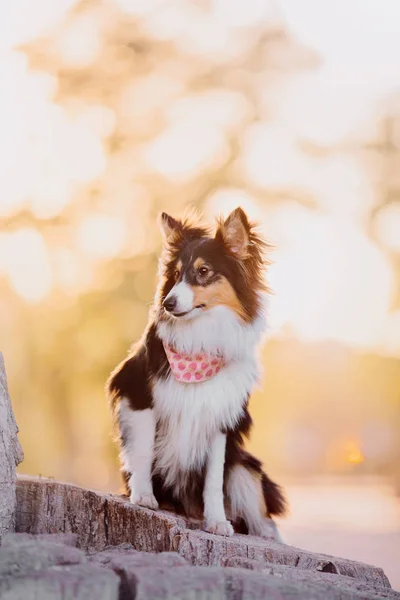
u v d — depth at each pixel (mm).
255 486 7082
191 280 6480
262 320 6762
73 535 4879
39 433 24375
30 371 24141
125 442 6609
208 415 6453
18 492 5910
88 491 5852
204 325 6434
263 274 6891
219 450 6543
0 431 5410
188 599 3998
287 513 7535
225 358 6523
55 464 24500
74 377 23641
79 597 3914
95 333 23500
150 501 6410
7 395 5641
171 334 6461
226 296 6551
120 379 6707
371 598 4332
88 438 25266
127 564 4312
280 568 5195
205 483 6566
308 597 4184
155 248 23078
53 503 5855
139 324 22859
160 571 4180
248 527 7125
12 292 24203
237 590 4164
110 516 5781
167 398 6449
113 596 3965
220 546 5602
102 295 23203
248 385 6633
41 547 4309
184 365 6414
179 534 5582
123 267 23234
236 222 6652
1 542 4941
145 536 5656
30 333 23984
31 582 3896
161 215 6984
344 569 5746
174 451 6559
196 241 6711
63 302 23750
